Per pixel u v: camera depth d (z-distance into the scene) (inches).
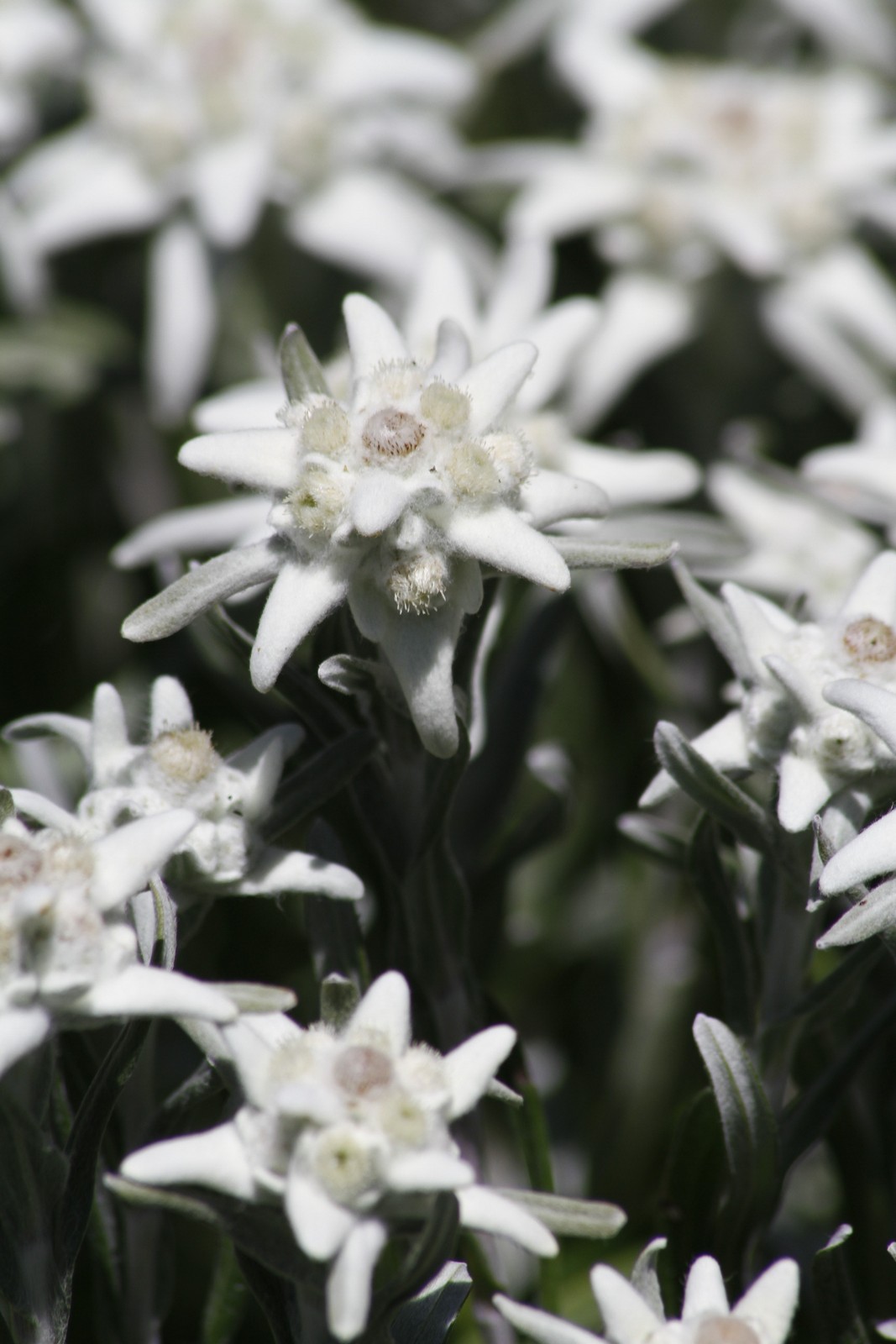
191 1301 24.8
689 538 25.4
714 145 31.8
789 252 31.4
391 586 20.0
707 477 31.2
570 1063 26.3
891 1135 22.7
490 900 24.1
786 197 31.2
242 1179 19.2
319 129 32.4
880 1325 20.5
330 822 22.0
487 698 24.3
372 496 19.7
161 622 20.1
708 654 27.2
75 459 33.4
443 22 38.7
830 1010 21.4
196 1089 20.7
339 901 21.2
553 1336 19.4
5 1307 20.4
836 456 25.2
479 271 32.4
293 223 32.3
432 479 19.9
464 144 36.9
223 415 25.0
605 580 25.9
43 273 33.2
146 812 20.4
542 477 20.6
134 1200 19.2
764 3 37.3
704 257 31.4
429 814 21.1
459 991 21.9
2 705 30.4
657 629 28.7
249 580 20.2
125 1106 21.5
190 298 31.0
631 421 32.3
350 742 21.0
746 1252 21.4
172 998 19.2
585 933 27.0
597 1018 26.4
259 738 20.8
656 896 26.5
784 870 21.0
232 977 25.5
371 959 22.3
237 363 32.5
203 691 27.4
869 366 31.4
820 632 21.0
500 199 35.3
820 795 20.4
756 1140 20.8
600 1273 19.6
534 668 24.4
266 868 20.6
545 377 25.0
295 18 33.7
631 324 31.0
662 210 31.2
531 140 37.3
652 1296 19.9
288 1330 20.2
